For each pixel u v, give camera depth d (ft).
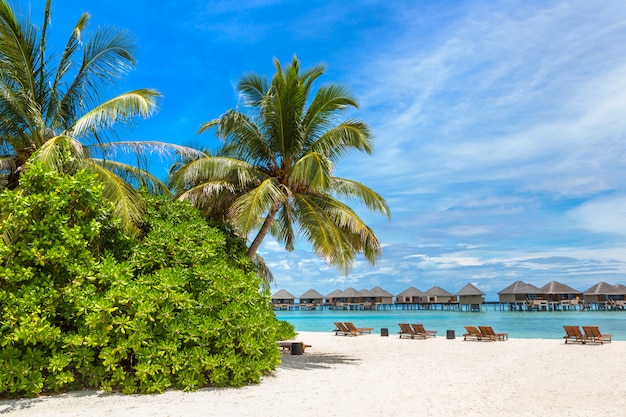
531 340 75.92
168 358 32.53
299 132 51.39
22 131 42.55
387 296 257.14
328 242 47.70
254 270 47.70
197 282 37.45
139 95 39.37
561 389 34.83
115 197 38.63
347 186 53.06
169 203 43.88
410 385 36.45
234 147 53.62
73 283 32.22
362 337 86.22
